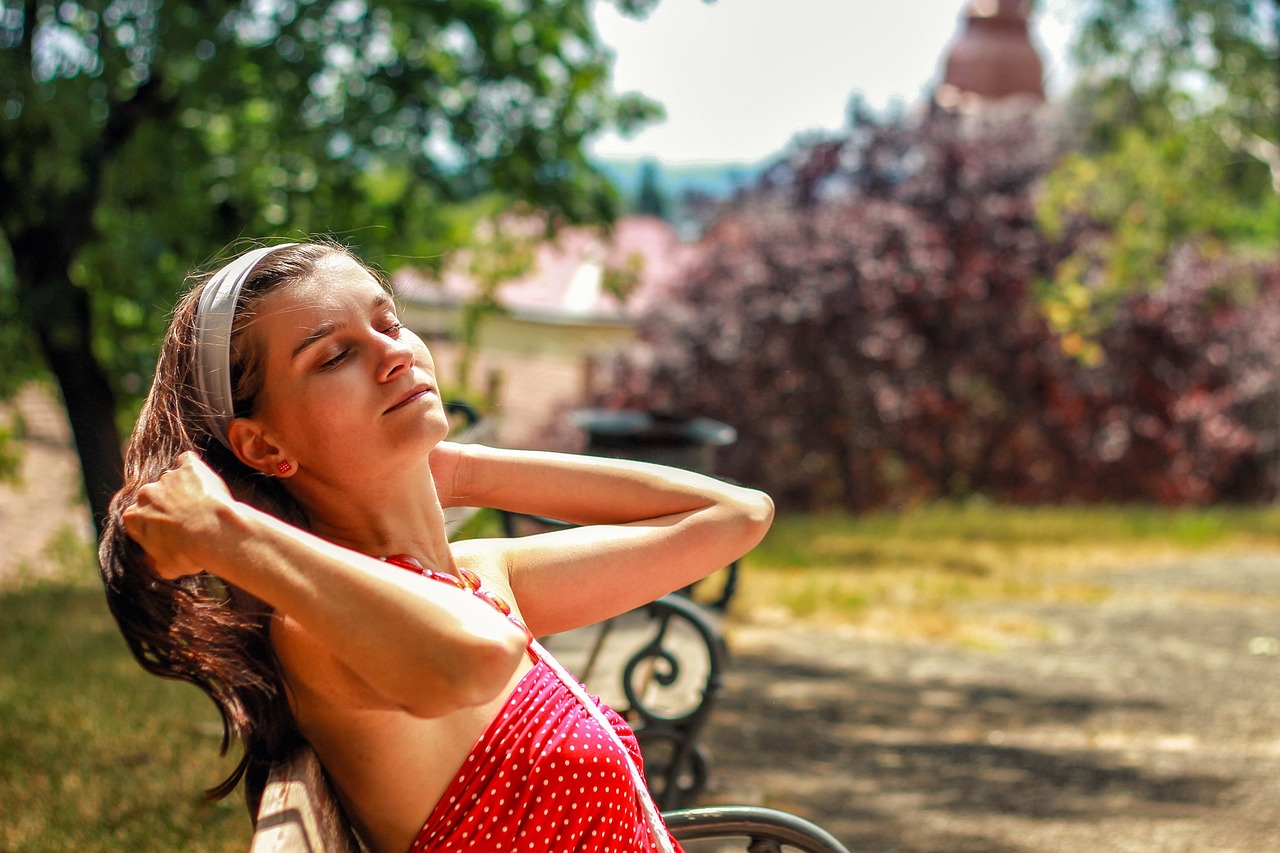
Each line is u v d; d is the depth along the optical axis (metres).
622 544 1.74
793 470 16.44
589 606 1.72
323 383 1.44
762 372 16.31
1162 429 17.42
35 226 8.00
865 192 18.09
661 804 3.49
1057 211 16.58
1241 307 18.45
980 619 8.30
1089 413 17.00
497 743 1.49
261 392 1.45
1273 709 6.29
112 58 7.47
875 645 7.47
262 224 8.79
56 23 7.44
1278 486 18.30
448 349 10.69
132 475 1.46
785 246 16.67
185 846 3.57
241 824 3.76
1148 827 4.43
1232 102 16.70
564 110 10.19
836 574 9.72
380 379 1.46
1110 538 12.13
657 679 3.54
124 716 4.80
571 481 1.80
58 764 4.21
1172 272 17.81
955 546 11.42
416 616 1.23
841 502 16.38
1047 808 4.62
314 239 1.69
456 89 9.82
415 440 1.47
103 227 8.39
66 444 14.16
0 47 7.21
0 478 10.37
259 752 1.49
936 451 16.58
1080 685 6.68
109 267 8.00
